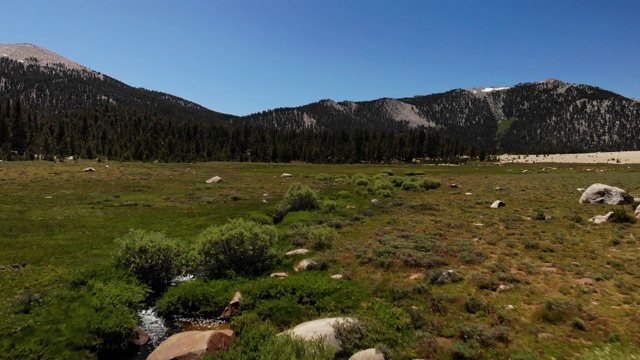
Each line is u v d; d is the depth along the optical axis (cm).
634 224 2514
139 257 1691
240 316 1325
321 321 1142
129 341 1188
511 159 19300
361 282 1591
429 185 5681
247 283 1591
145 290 1543
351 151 18450
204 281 1677
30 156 10562
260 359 937
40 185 4706
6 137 12681
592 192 3588
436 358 978
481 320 1182
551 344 1002
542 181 6334
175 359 986
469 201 4053
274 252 1930
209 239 1811
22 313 1245
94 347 1128
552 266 1706
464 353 962
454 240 2253
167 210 3497
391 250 1964
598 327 1084
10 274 1645
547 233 2366
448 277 1562
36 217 2884
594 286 1424
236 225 1941
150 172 7838
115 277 1620
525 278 1534
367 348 1040
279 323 1286
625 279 1488
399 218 3119
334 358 1002
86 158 12962
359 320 1148
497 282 1476
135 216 3153
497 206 3562
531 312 1220
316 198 3725
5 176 5491
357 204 4034
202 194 4728
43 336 1105
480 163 17300
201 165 12025
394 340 1084
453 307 1289
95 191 4556
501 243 2144
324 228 2520
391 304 1364
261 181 6900
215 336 1087
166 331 1307
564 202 3744
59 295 1405
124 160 12694
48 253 2011
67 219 2883
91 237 2398
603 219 2653
